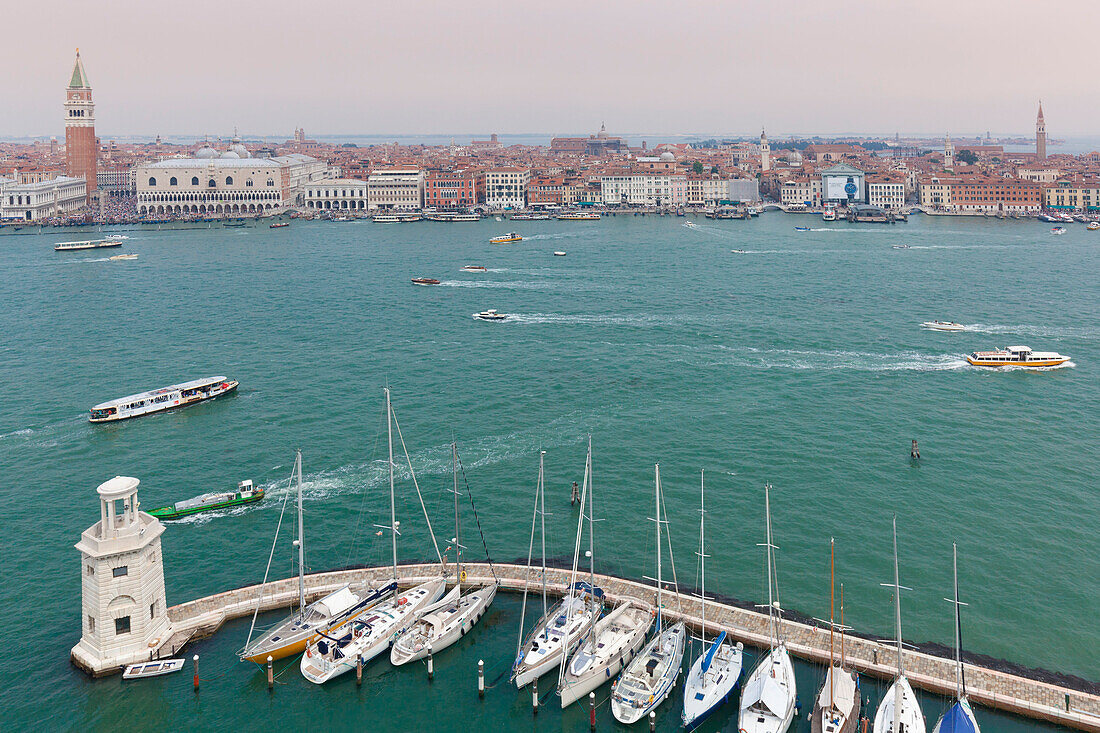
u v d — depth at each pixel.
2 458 148.00
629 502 127.69
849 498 128.50
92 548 87.25
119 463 145.50
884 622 98.12
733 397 174.50
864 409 167.50
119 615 89.00
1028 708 81.44
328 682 88.00
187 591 104.94
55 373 198.75
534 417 163.25
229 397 179.25
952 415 164.25
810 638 91.94
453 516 123.88
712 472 137.75
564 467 140.00
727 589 104.88
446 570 106.19
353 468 141.12
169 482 137.38
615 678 88.50
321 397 178.00
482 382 186.25
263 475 139.25
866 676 87.25
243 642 93.62
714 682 84.38
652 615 95.00
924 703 83.44
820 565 110.06
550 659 88.25
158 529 91.06
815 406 169.12
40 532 120.81
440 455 145.50
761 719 79.94
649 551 114.06
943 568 109.38
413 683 88.62
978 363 198.12
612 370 194.88
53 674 89.00
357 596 97.38
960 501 127.44
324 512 125.62
